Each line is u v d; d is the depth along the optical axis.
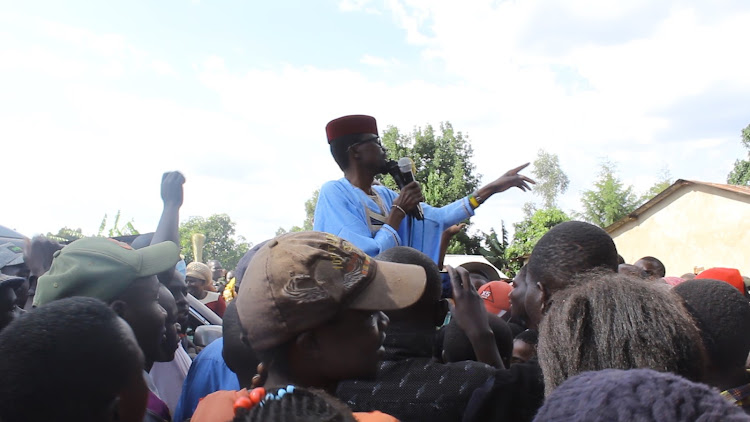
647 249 25.38
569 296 1.71
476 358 2.81
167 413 2.66
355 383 2.51
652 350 1.49
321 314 1.74
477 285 6.79
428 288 2.66
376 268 1.88
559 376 1.60
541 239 2.47
